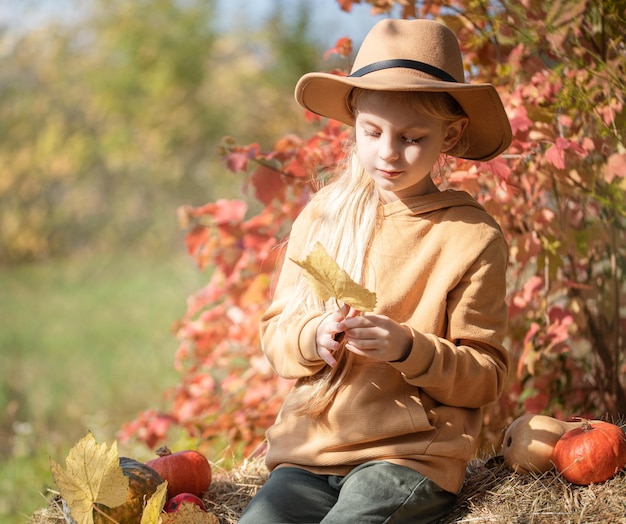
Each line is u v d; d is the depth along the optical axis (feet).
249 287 11.38
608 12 8.50
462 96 6.88
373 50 6.95
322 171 10.56
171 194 50.01
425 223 7.09
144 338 26.43
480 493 7.00
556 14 8.56
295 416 7.09
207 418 12.64
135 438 13.62
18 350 25.99
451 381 6.62
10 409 16.70
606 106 8.55
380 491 6.45
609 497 6.61
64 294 36.86
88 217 51.42
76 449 6.39
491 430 9.93
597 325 9.86
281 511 6.59
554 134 9.10
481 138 7.46
